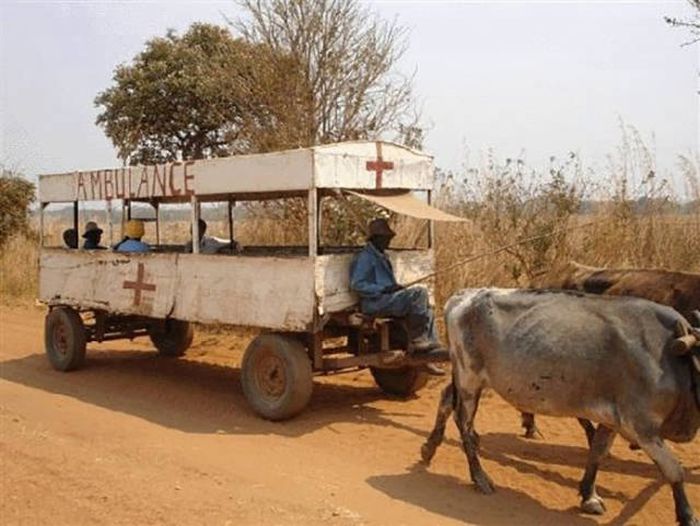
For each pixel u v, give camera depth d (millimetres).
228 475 7277
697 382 5918
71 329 12070
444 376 10867
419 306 9102
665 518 6438
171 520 6191
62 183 12477
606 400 6168
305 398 9086
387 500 6785
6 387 11250
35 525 6168
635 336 6035
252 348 9406
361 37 15750
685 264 11906
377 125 15609
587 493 6586
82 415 9586
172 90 24750
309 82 15680
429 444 7691
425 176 10125
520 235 12742
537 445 8375
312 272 8789
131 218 12820
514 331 6656
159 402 10312
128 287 11047
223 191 9711
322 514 6352
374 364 9211
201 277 10008
